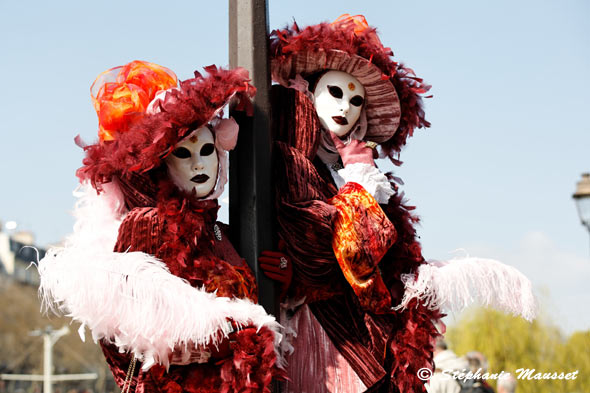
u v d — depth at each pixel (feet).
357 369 11.94
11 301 102.89
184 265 9.76
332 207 11.57
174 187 10.30
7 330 102.27
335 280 12.12
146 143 9.98
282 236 11.35
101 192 10.52
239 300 9.71
